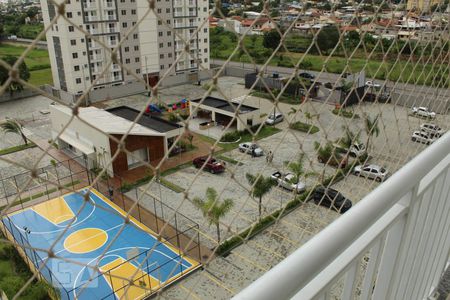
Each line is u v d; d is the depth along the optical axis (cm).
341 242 64
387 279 96
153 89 58
